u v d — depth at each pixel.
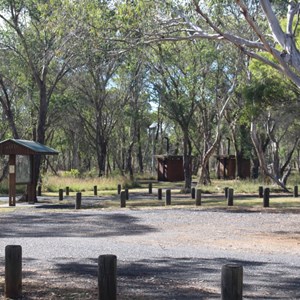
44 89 32.12
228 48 33.31
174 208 22.86
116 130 63.56
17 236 14.70
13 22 30.70
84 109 56.41
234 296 5.58
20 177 26.34
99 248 12.40
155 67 34.91
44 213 21.22
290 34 16.23
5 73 37.16
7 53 34.88
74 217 19.66
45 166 55.53
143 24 17.81
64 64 30.06
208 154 40.19
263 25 24.86
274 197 30.55
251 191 36.47
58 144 72.62
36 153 25.33
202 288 8.43
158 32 18.02
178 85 35.56
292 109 26.02
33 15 28.30
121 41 18.22
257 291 8.27
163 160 57.28
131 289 8.29
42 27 24.06
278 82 24.81
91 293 7.83
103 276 6.54
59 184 39.97
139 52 22.47
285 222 17.72
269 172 40.00
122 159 73.31
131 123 60.75
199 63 34.19
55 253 11.63
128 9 17.30
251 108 26.28
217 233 15.29
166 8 17.61
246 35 26.31
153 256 11.38
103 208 23.55
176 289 8.33
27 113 48.28
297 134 39.44
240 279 5.62
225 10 25.36
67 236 14.77
